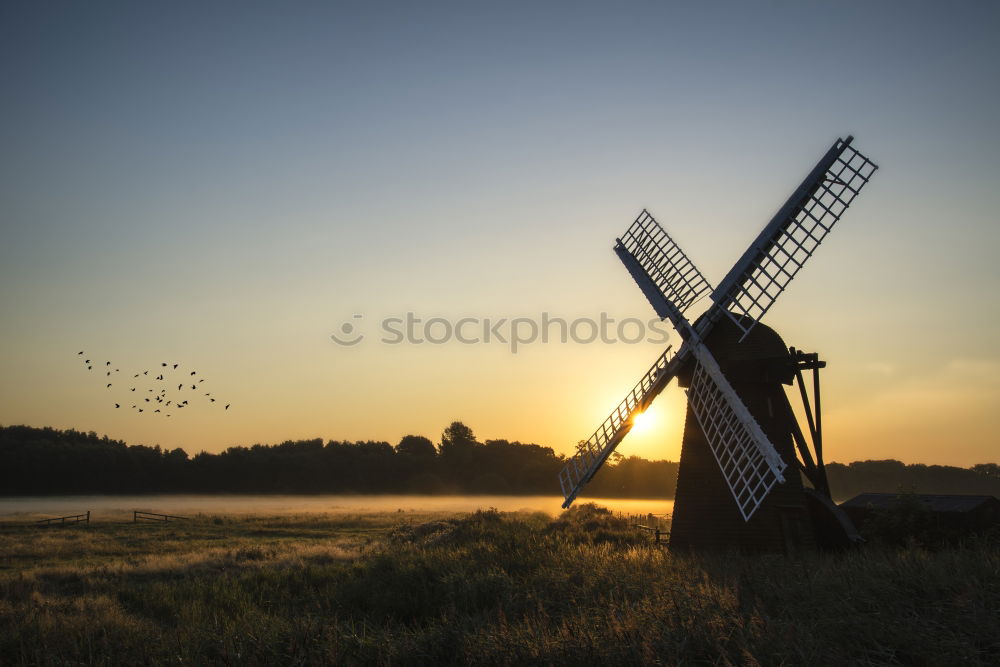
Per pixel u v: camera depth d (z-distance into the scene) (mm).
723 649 10492
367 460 156625
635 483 157875
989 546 16641
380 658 12148
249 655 12469
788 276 24312
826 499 23453
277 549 34188
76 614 16938
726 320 25172
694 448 24781
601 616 12859
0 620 16172
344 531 48062
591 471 27234
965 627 10539
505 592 15883
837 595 12555
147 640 14211
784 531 22719
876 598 12109
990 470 143375
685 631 11422
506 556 20172
